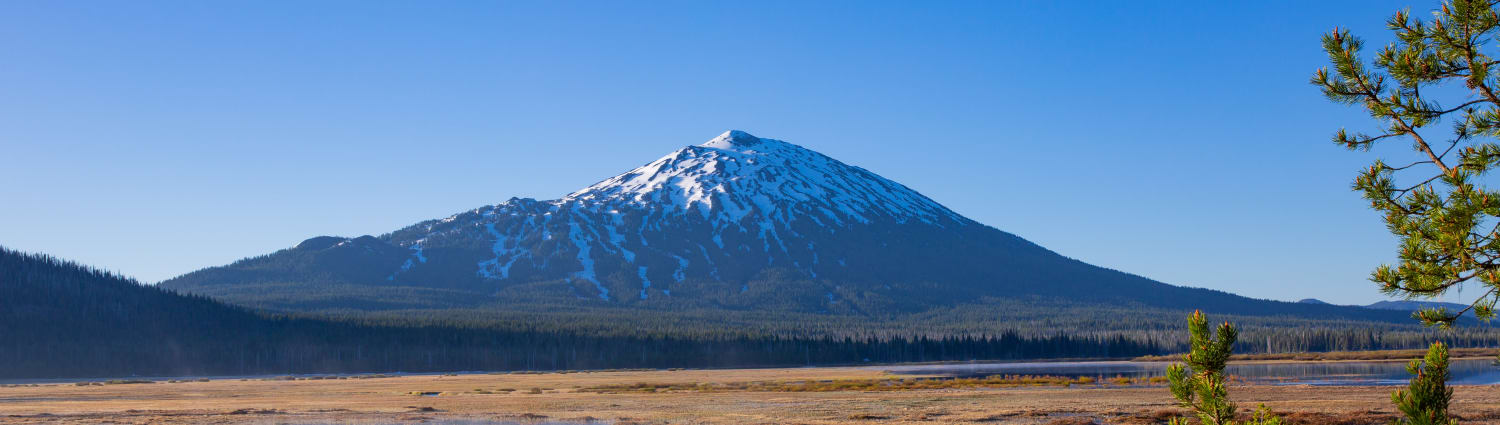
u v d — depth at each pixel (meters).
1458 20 12.07
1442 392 11.95
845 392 92.44
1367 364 159.12
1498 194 11.52
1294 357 196.38
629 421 59.50
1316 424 49.88
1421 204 12.16
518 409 71.81
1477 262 11.85
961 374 152.75
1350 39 12.95
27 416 65.69
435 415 66.31
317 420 62.62
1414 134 12.49
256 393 106.38
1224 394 13.36
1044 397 76.50
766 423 56.09
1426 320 12.14
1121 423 53.12
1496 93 12.00
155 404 81.94
